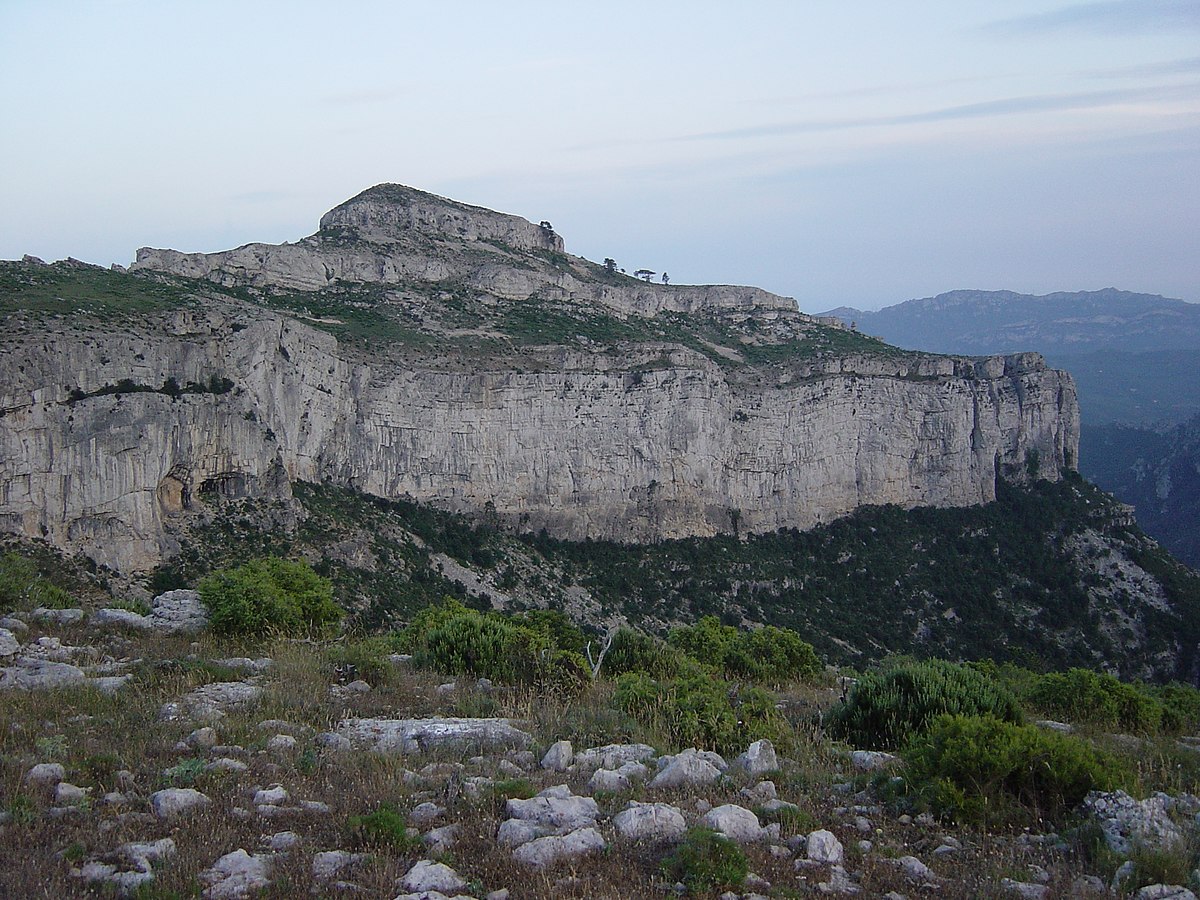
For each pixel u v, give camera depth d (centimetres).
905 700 1535
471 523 7681
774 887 888
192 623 2012
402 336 8200
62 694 1363
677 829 989
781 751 1366
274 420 6278
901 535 9344
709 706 1427
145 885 820
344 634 2253
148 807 1001
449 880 862
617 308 11288
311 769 1138
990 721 1260
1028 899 897
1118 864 962
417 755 1236
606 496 8194
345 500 6800
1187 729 2039
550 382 8006
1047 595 8956
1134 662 8388
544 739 1325
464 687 1659
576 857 923
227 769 1109
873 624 8381
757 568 8438
